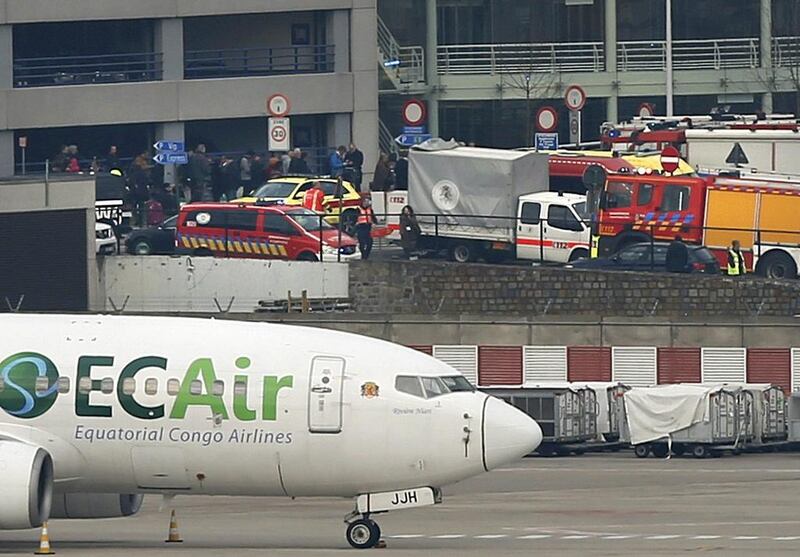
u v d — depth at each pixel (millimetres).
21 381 136750
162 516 163750
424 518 159375
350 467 136000
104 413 136250
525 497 176000
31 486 132125
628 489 181750
